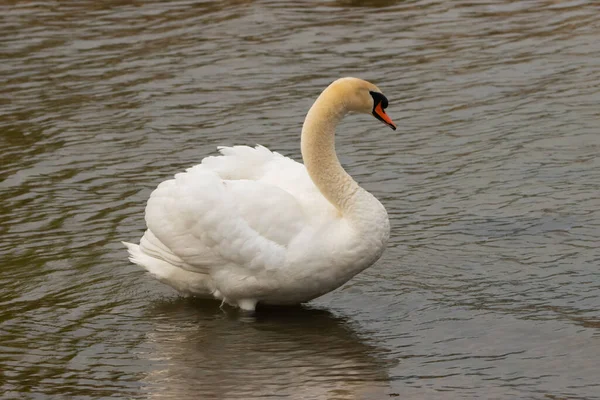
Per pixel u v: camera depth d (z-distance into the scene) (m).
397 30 23.36
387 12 24.75
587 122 17.83
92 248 14.15
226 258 11.96
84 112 19.36
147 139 18.05
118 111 19.34
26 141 18.14
